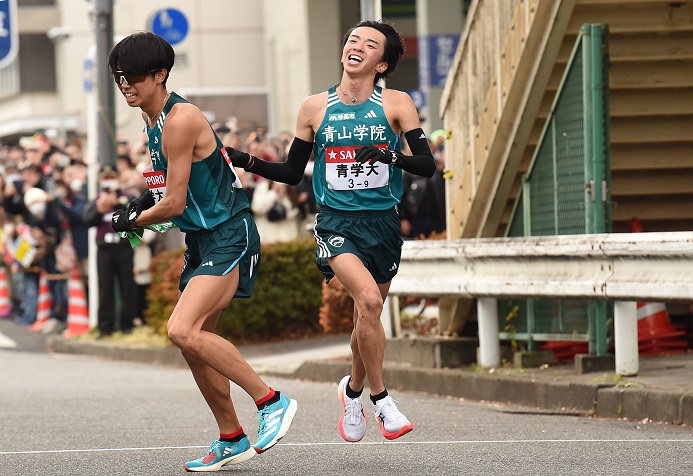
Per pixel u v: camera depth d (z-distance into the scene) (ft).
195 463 56.08
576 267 79.30
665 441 62.49
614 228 100.58
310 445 63.36
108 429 72.38
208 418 76.95
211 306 54.39
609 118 85.10
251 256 55.77
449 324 95.50
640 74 90.89
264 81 264.93
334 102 59.16
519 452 59.67
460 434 66.69
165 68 53.93
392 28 59.57
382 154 56.90
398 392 91.45
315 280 127.75
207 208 54.75
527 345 91.40
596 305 83.10
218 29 264.31
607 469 54.49
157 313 131.75
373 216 59.16
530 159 92.22
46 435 70.23
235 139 151.43
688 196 99.40
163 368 119.34
